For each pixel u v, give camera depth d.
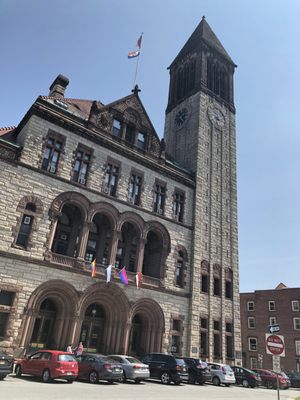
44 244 30.55
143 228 38.16
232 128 55.88
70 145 35.03
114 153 38.53
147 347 35.66
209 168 49.22
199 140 49.66
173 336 37.53
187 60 61.66
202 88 54.38
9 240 28.77
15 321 27.27
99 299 33.38
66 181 33.41
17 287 28.08
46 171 32.41
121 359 24.91
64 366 20.50
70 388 18.55
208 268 43.25
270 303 73.38
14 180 30.39
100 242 37.69
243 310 76.44
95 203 34.72
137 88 43.75
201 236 43.84
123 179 38.31
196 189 45.81
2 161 30.25
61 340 30.05
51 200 32.00
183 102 57.06
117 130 40.28
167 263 39.31
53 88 43.25
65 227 35.81
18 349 26.69
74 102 44.69
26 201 30.53
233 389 30.55
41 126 33.59
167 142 56.75
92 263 32.47
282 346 17.05
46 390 16.91
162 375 26.98
